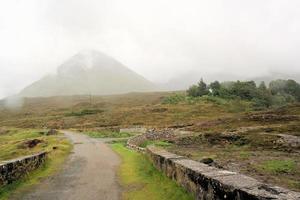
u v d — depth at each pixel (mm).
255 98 147750
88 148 31688
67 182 13367
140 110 134500
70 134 65062
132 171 15562
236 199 6434
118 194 11016
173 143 37906
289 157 23578
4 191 11117
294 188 13539
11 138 68250
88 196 10867
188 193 9281
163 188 10867
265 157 23812
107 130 73000
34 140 44812
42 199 10523
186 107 132875
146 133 45719
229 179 7324
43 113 188000
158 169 14125
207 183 7832
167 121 98000
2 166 11312
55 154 24188
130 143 32469
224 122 62594
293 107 74125
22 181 13141
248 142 34938
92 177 14523
